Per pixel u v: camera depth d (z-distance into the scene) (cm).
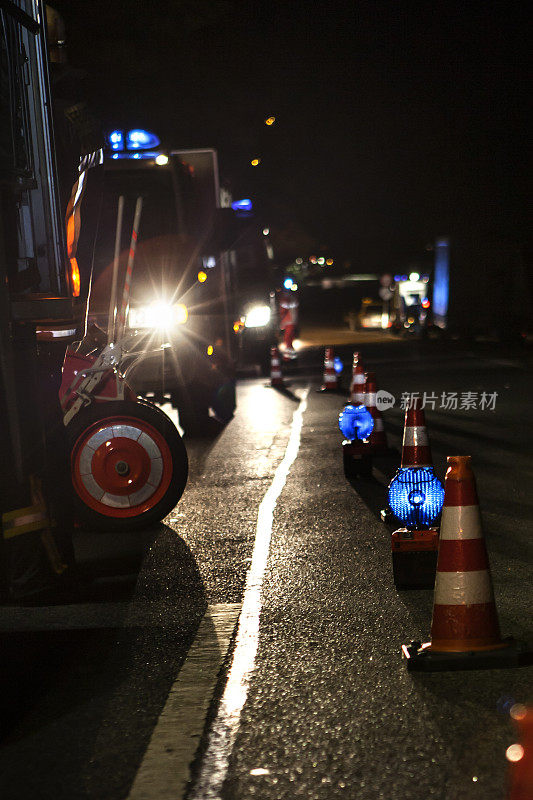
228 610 582
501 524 785
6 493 577
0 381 568
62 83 633
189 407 1414
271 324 2584
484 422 1445
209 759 388
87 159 656
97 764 387
